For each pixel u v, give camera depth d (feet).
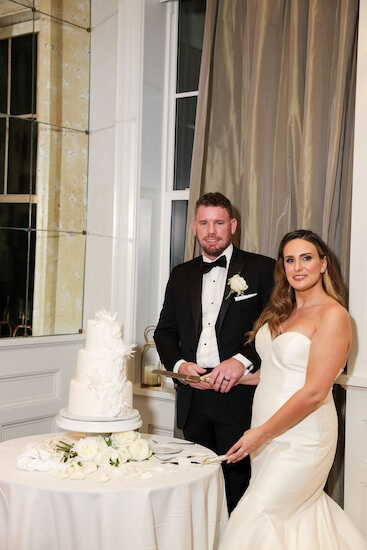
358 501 10.07
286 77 11.59
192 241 12.34
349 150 10.85
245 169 11.71
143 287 13.66
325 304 9.12
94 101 13.92
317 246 9.37
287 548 8.55
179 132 13.94
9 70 12.54
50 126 13.33
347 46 10.62
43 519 7.66
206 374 10.41
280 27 11.64
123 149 13.37
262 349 9.50
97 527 7.57
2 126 12.48
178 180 13.98
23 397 12.76
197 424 10.68
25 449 8.89
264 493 8.75
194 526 8.11
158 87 13.76
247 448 8.60
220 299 10.85
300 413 8.64
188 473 8.29
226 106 12.40
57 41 13.37
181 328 11.03
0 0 12.32
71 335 13.58
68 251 13.75
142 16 13.20
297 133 11.34
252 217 11.59
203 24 13.56
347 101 10.82
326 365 8.63
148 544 7.57
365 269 10.01
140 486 7.70
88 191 14.02
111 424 8.57
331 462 9.16
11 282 12.73
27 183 12.97
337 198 10.80
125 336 13.37
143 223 13.60
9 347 12.39
